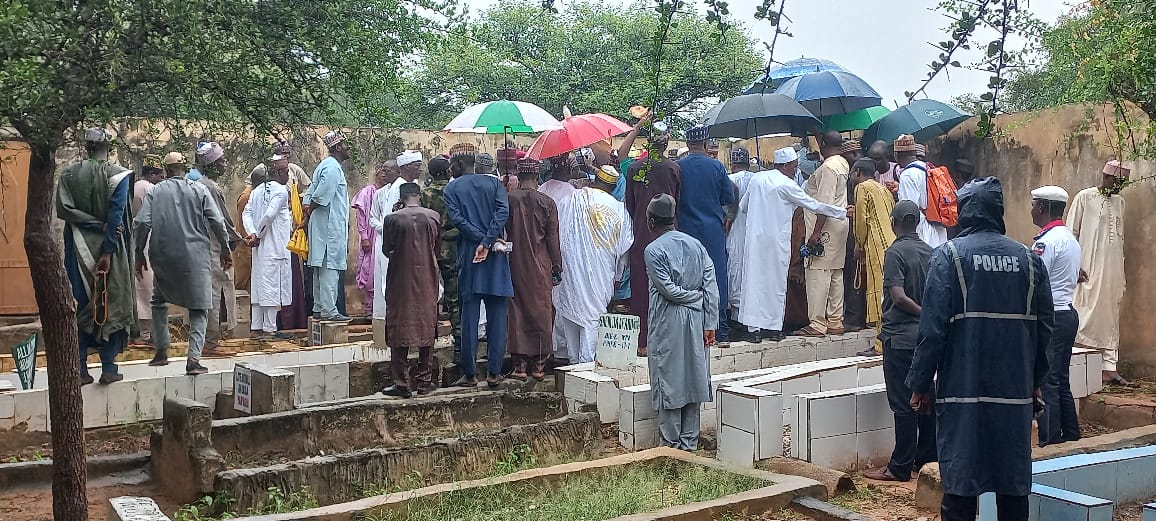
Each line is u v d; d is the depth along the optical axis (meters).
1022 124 9.73
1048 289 4.86
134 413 7.59
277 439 6.63
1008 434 4.74
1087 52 6.56
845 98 11.12
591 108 19.22
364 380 8.39
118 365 8.01
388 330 7.69
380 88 5.05
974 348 4.77
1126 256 9.53
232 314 10.62
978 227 4.96
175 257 7.77
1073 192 9.93
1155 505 4.93
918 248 6.57
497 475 6.18
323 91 4.80
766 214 9.38
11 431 7.00
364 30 4.75
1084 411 8.59
